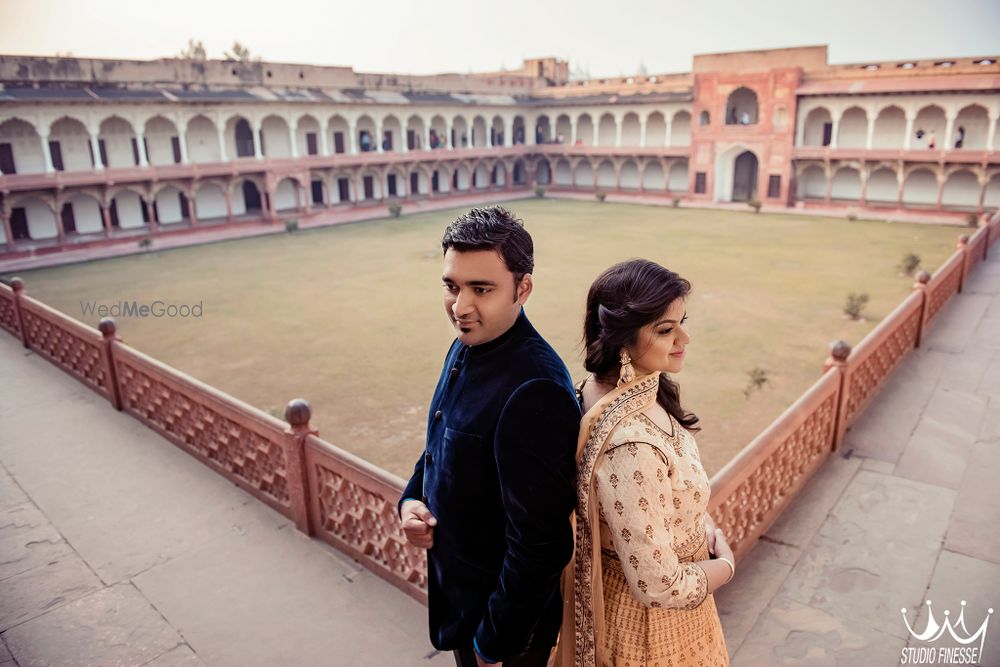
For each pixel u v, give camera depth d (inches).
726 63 1419.8
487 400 60.3
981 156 1160.2
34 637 116.8
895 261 868.6
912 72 1245.7
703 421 417.1
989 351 252.7
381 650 113.0
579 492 59.5
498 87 1726.1
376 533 132.2
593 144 1674.5
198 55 2068.2
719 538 70.3
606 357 60.5
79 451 188.4
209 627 118.9
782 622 116.6
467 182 1662.2
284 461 151.9
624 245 1011.9
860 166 1289.4
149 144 1162.6
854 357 182.9
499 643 58.2
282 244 1081.4
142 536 147.3
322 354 553.0
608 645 63.2
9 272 884.0
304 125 1373.0
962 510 148.9
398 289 773.3
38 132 1014.4
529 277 61.7
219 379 498.0
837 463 173.0
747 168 1472.7
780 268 843.4
